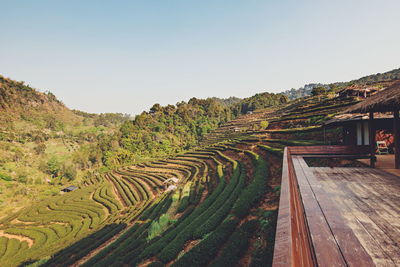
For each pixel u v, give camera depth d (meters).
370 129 8.88
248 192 14.08
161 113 125.75
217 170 28.95
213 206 15.48
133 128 102.88
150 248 12.82
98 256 17.27
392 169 8.00
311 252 2.61
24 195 54.47
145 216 23.50
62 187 62.19
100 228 26.62
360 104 9.80
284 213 1.69
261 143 34.06
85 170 77.56
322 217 3.77
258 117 88.81
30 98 145.50
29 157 79.38
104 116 194.25
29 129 109.81
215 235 10.02
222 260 7.73
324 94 68.06
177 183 35.41
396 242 2.86
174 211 21.08
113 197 41.53
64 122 144.62
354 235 3.08
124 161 76.56
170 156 65.50
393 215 3.81
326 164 13.97
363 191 5.33
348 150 10.17
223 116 134.12
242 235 9.19
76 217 34.81
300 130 31.98
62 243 26.30
